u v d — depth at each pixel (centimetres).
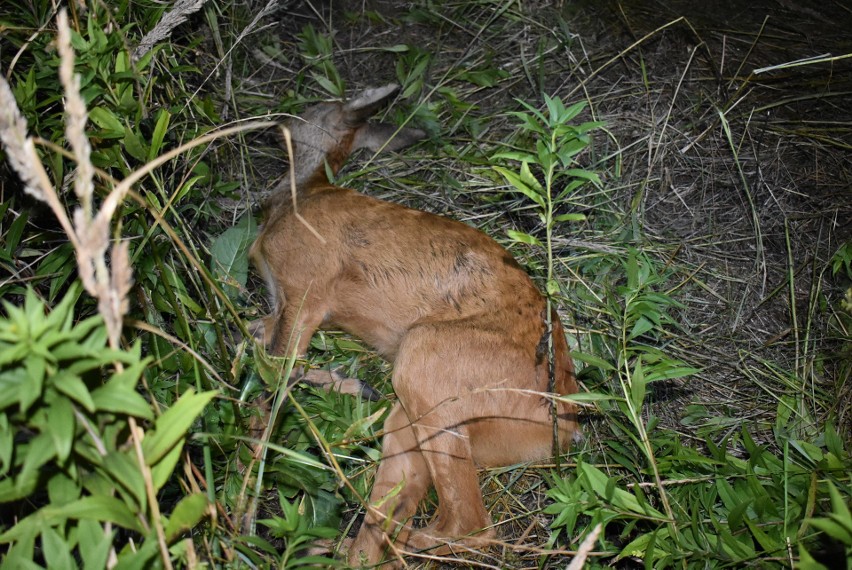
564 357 188
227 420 173
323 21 255
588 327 203
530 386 184
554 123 166
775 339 205
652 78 247
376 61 251
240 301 205
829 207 223
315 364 200
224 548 157
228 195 219
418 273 192
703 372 202
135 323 150
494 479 188
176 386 172
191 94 202
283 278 200
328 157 211
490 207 223
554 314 191
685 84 246
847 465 167
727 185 229
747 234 221
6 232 175
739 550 161
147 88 187
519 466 186
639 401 167
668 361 171
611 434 190
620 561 176
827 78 245
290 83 244
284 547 175
